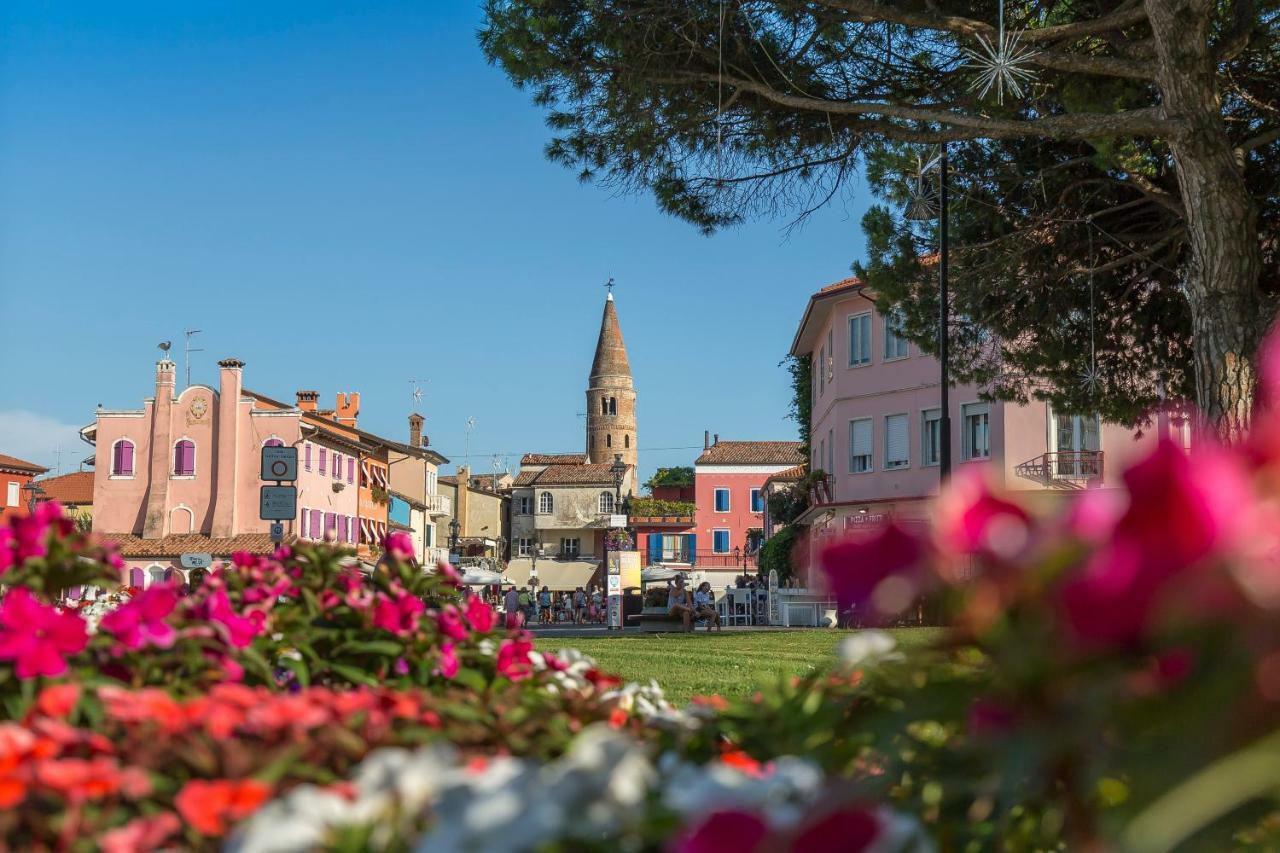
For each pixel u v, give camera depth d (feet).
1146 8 39.63
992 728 5.12
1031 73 42.29
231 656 10.67
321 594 12.72
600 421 475.72
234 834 5.77
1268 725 4.09
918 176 55.72
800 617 124.77
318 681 12.02
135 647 10.04
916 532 4.94
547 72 45.42
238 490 197.26
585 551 322.55
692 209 49.37
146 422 199.11
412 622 11.87
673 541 285.43
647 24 43.50
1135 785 4.53
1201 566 4.16
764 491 160.76
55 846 6.48
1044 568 4.60
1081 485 107.65
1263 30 45.65
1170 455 4.22
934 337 61.21
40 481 268.62
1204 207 41.52
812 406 158.51
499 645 12.33
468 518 318.45
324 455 205.36
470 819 4.98
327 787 6.82
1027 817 6.12
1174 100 40.42
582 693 10.85
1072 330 59.36
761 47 45.14
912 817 5.59
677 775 6.25
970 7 44.91
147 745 7.33
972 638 4.84
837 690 7.97
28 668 9.11
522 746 8.09
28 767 6.68
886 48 47.65
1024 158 54.39
